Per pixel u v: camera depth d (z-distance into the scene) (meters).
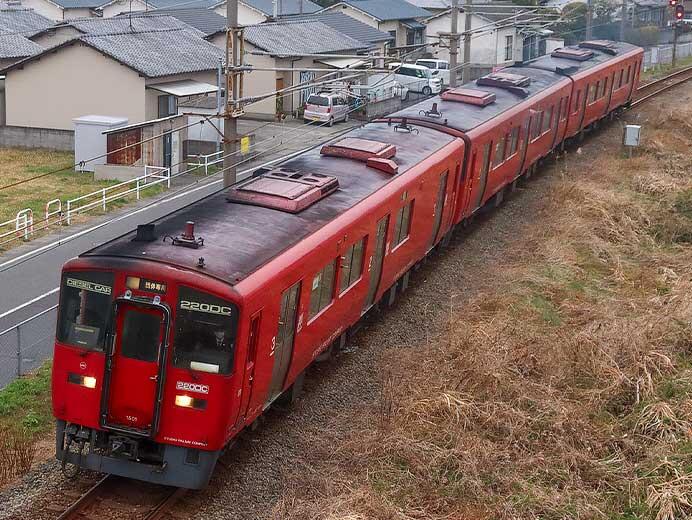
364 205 13.21
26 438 11.32
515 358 13.02
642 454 10.92
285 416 12.09
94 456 9.84
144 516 9.59
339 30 42.94
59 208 22.44
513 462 10.54
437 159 16.72
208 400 9.48
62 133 32.16
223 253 10.04
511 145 21.98
